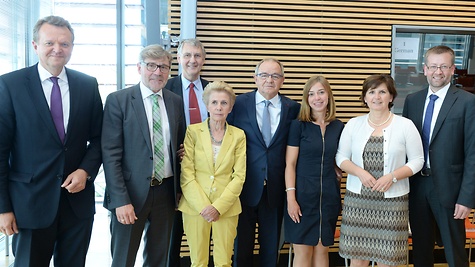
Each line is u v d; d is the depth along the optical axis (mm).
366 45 4328
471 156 2977
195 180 2955
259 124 3230
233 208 3004
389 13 4348
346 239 3037
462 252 3098
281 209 3283
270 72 3125
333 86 4320
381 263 2936
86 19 4727
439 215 3080
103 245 4797
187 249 4230
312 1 4227
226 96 2969
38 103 2432
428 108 3172
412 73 4480
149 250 2893
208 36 4117
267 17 4172
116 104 2760
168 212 2922
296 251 3236
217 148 3018
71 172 2576
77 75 2658
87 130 2680
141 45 4695
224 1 4109
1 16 3705
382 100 2939
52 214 2480
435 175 3051
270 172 3150
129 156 2750
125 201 2648
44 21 2424
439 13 4379
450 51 3072
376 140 2947
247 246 3279
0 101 2389
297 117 3252
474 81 4562
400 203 2918
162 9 4086
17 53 3932
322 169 3109
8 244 4262
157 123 2822
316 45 4273
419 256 3234
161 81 2795
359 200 2996
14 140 2461
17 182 2443
